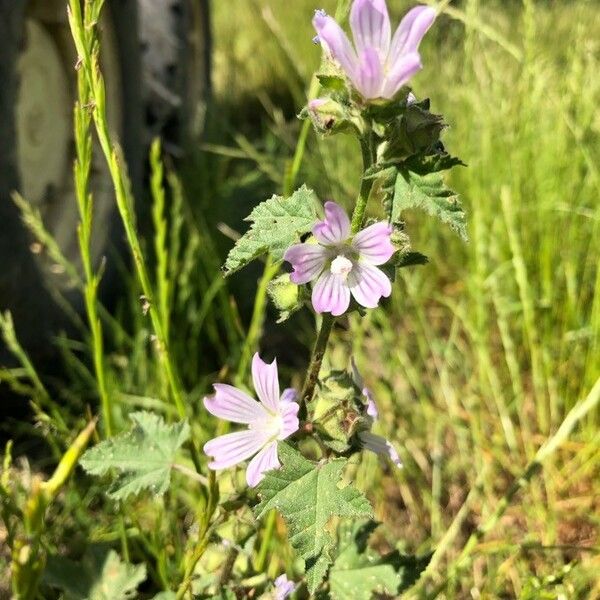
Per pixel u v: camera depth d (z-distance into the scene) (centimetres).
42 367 35
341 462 16
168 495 26
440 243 47
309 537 15
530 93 43
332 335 40
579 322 37
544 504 31
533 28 39
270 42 81
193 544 22
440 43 59
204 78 57
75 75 37
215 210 48
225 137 63
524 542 26
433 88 53
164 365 22
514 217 40
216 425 32
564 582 26
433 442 34
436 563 27
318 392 17
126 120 40
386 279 15
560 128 41
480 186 43
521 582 27
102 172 38
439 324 43
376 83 14
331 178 49
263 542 23
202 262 41
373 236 15
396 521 31
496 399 34
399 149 15
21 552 15
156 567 26
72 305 36
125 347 38
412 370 36
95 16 18
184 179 50
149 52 49
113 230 39
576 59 43
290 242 16
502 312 36
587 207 41
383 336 39
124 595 22
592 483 32
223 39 85
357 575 20
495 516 23
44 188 36
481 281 37
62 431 26
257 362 16
